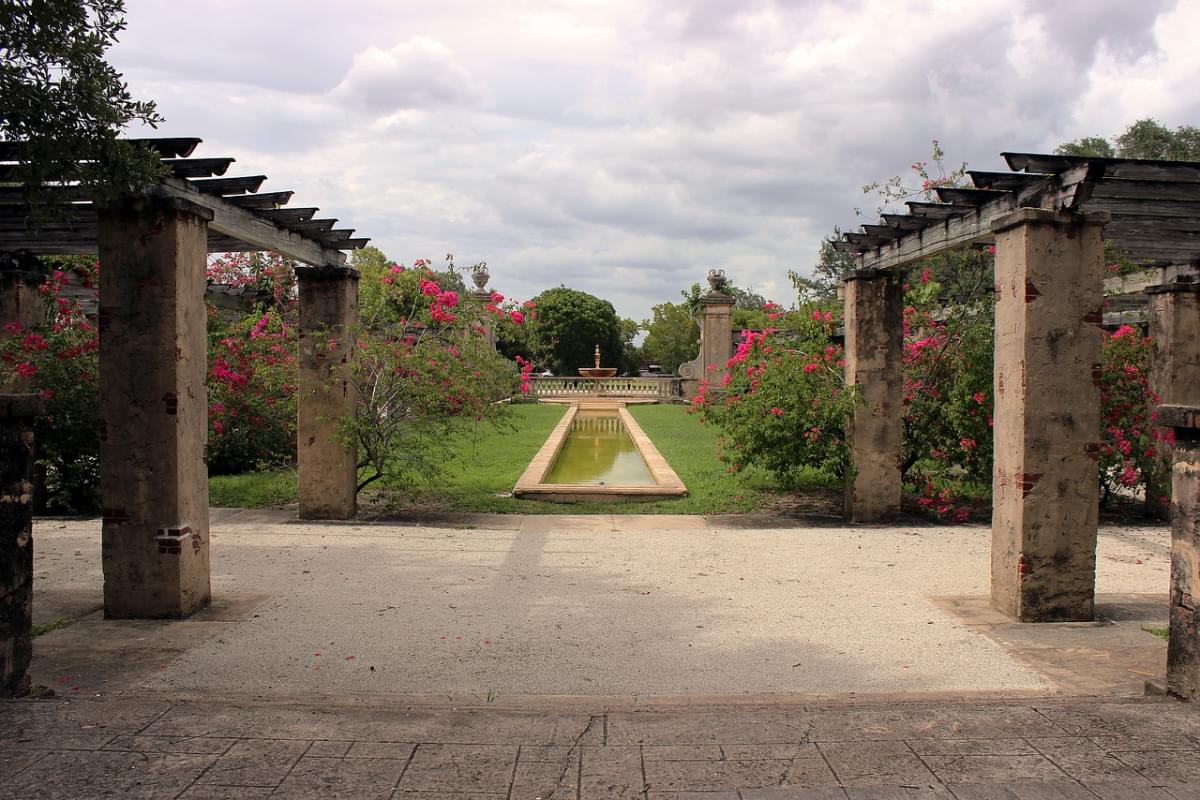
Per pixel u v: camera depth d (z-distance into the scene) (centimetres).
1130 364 852
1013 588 499
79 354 845
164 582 495
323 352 803
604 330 4709
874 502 808
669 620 491
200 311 519
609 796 246
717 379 2662
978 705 328
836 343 966
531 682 390
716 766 268
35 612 511
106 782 252
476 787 252
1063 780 255
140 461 494
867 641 453
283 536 733
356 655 429
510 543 708
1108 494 910
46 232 642
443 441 943
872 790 250
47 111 423
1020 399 495
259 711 319
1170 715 311
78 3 424
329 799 243
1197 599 331
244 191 546
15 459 335
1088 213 493
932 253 672
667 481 1008
